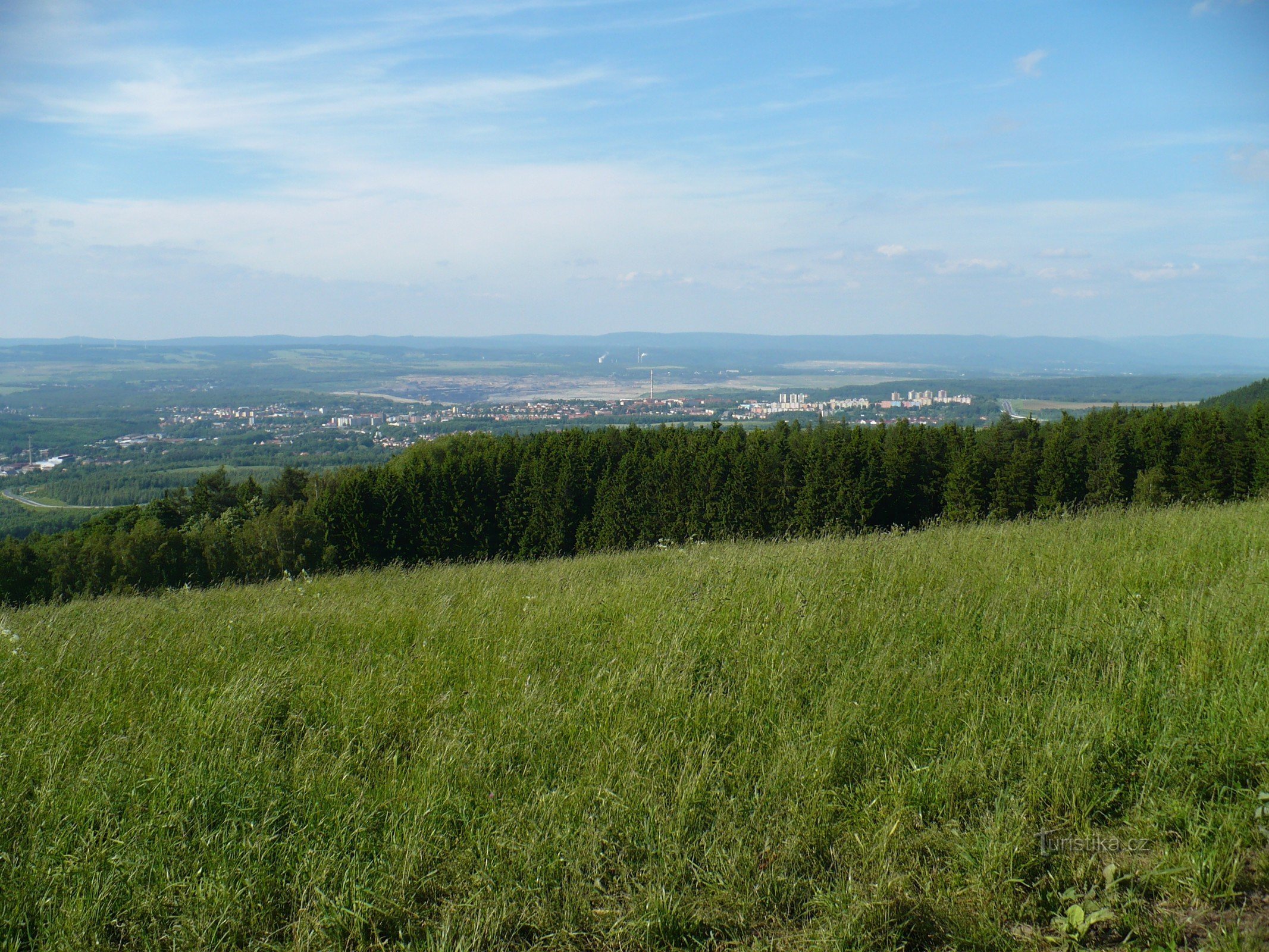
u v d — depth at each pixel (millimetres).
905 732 3916
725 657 5086
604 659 5148
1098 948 2660
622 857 3166
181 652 5875
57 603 13547
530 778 3682
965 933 2719
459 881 3033
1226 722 3787
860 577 7109
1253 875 2959
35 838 3225
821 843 3221
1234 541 7805
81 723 4324
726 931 2846
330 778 3656
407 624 6559
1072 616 5504
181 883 2998
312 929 2822
